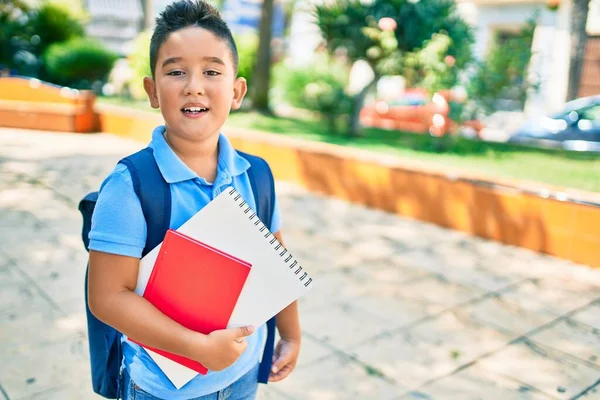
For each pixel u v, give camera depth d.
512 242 5.00
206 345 1.13
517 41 7.97
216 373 1.31
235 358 1.17
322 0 8.16
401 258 4.62
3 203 5.54
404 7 7.68
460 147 8.30
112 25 18.27
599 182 6.55
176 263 1.15
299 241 4.93
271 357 1.48
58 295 3.58
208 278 1.16
